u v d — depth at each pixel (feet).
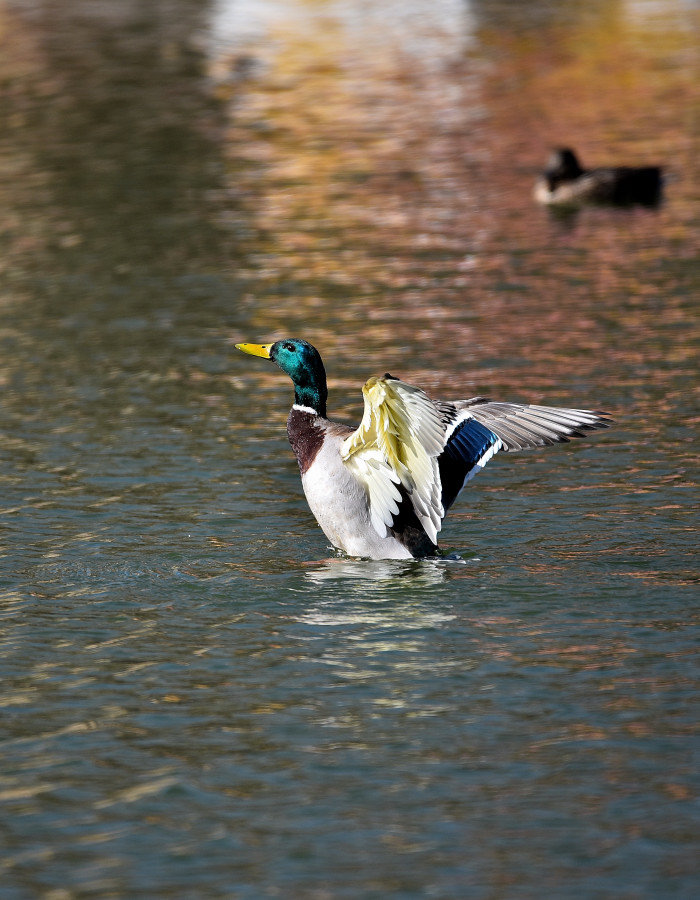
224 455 47.96
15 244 83.46
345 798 25.17
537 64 153.07
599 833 23.77
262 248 82.17
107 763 26.66
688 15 185.16
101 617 34.01
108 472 46.06
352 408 53.21
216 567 37.42
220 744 27.35
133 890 22.43
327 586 35.78
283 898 22.12
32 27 187.01
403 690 29.60
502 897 22.02
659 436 48.52
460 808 24.72
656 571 36.29
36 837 24.03
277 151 110.93
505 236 85.46
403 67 152.97
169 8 207.62
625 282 73.26
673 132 116.57
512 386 55.47
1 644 32.37
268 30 184.85
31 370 59.47
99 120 123.75
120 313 68.74
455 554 38.01
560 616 33.42
